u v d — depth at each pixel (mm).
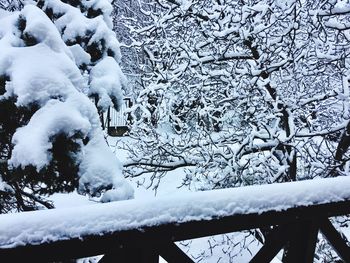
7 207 4082
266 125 5762
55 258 1208
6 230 1152
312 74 6016
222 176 6395
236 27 5672
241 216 1423
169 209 1336
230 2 5949
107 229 1247
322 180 1613
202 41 6777
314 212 1550
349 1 5750
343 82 5914
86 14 4371
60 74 3215
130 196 3441
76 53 3957
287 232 1554
